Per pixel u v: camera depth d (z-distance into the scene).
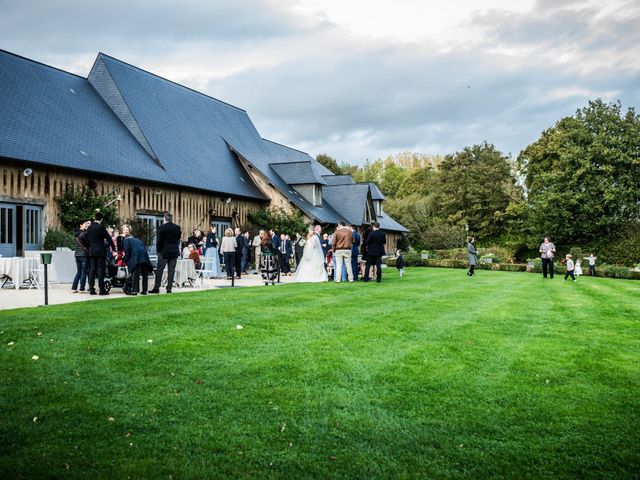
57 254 14.02
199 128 27.50
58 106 19.30
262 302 9.27
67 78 21.55
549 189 37.84
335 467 3.22
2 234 14.85
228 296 10.17
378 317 8.02
